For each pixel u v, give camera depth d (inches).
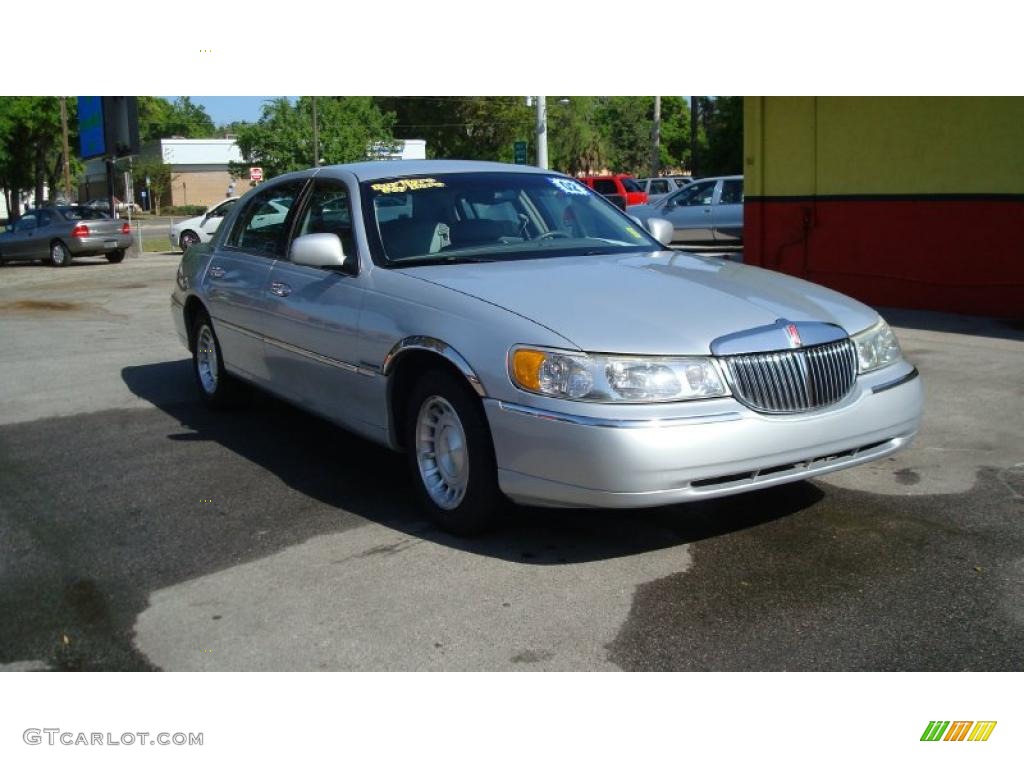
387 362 182.7
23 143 2058.3
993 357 317.4
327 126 1670.8
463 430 168.7
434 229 204.1
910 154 411.2
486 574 161.6
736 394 155.1
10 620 150.3
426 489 181.0
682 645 139.2
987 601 149.8
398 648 139.6
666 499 151.3
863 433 167.3
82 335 431.8
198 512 194.2
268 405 284.4
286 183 241.6
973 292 398.0
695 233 751.7
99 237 932.6
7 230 965.2
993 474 206.7
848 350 169.0
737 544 172.1
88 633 146.0
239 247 253.6
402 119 2193.7
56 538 182.7
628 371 151.5
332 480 212.1
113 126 962.7
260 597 155.7
